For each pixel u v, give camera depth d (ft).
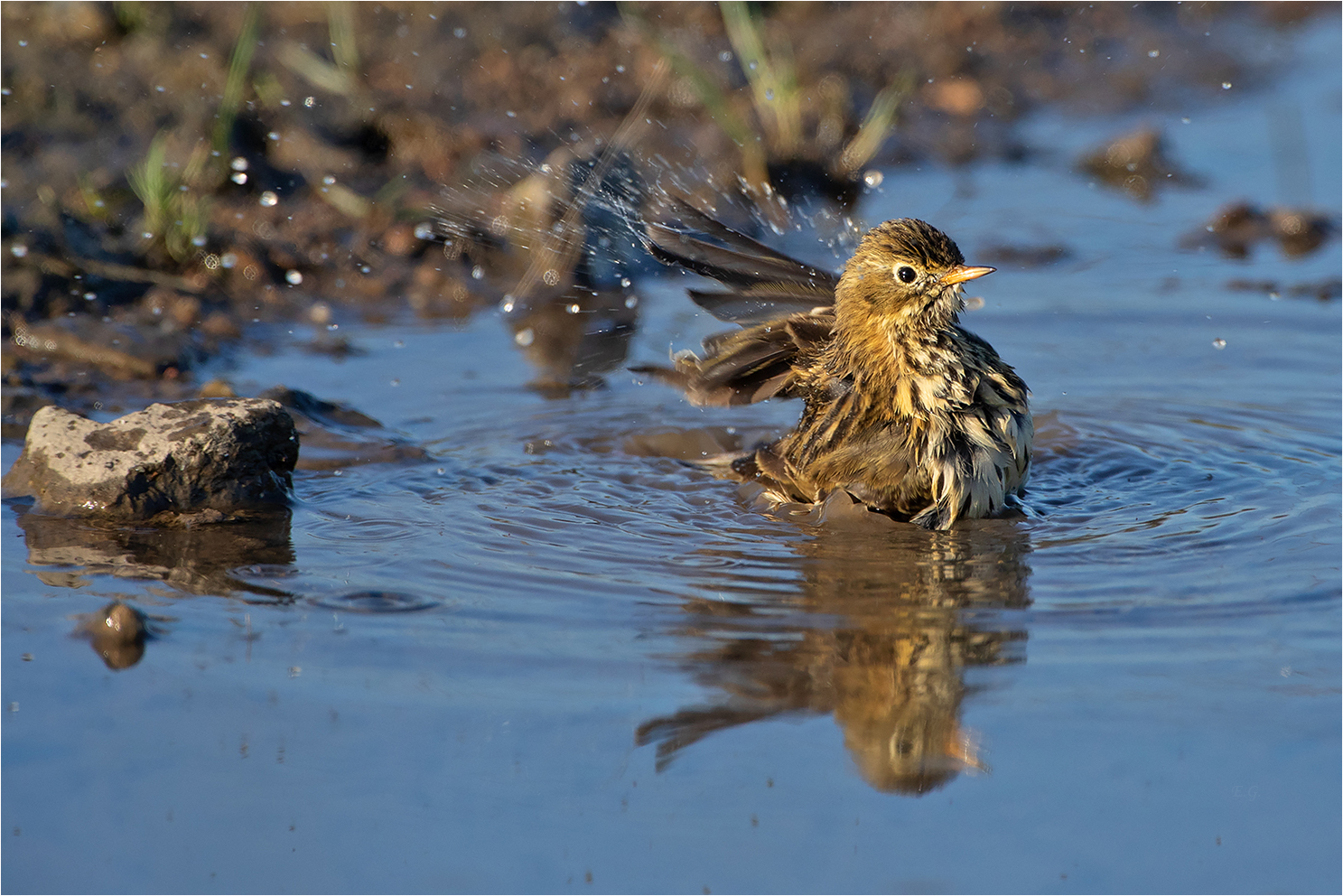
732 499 36.96
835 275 39.40
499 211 58.95
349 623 28.55
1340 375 46.60
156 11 71.31
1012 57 81.61
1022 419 36.06
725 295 38.42
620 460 40.32
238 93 61.98
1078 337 50.72
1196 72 82.84
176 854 21.44
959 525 34.83
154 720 24.84
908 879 20.98
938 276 35.09
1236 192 66.69
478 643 27.73
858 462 35.96
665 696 25.77
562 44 74.28
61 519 34.19
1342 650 27.32
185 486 35.06
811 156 66.85
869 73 76.74
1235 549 32.53
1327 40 89.81
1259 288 55.36
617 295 56.34
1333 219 62.80
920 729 24.72
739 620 28.91
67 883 20.75
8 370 45.09
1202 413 43.45
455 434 42.11
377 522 34.60
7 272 49.80
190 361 47.03
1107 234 61.93
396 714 25.05
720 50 74.84
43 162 57.88
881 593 30.27
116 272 52.03
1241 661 26.96
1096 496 36.83
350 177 61.21
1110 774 23.39
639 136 66.95
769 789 23.11
